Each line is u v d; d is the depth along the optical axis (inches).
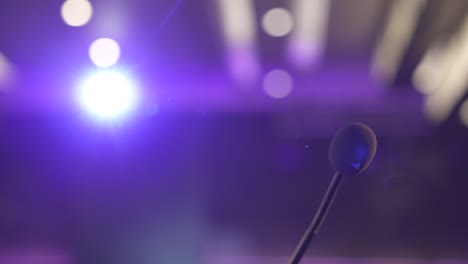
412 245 203.9
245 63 328.2
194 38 291.4
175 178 205.9
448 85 309.1
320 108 343.3
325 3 269.1
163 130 201.0
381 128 338.6
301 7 277.1
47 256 191.3
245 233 217.3
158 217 138.5
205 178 272.2
